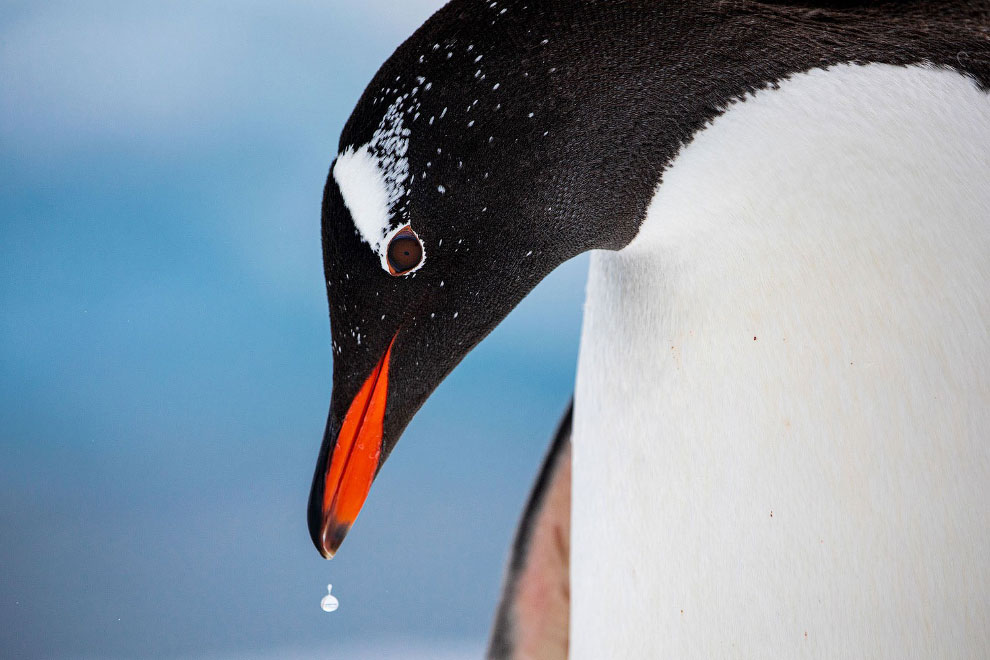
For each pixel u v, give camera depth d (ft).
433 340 7.47
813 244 6.32
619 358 7.40
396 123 6.82
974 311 6.22
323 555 7.92
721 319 6.66
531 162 6.81
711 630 7.08
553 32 6.68
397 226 7.02
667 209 6.72
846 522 6.53
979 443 6.30
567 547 11.19
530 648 11.41
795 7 6.84
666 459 7.06
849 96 6.31
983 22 6.86
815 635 6.76
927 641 6.57
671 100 6.56
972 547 6.40
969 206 6.19
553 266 7.32
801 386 6.49
